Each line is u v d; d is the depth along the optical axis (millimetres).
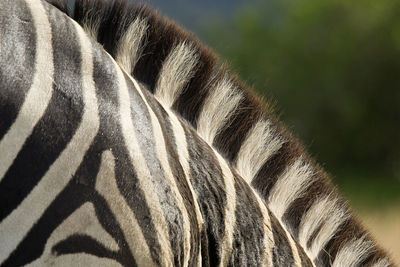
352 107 92938
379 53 94562
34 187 6016
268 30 102750
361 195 59281
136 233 6355
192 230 6785
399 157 92500
